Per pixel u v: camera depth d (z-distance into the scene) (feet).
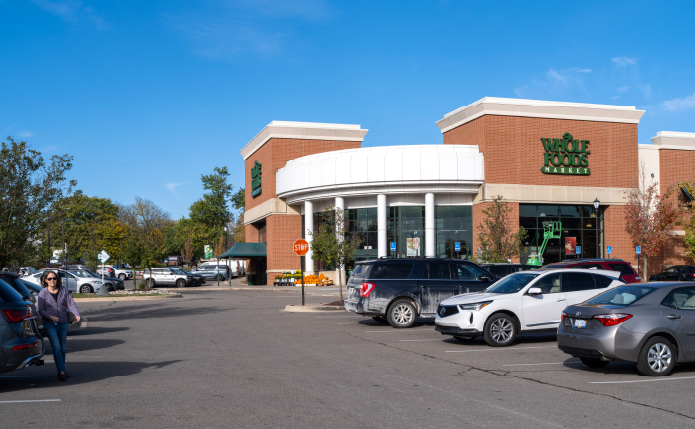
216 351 41.34
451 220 142.82
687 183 145.69
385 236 143.02
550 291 45.03
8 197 57.52
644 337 30.89
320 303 88.17
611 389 28.02
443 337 49.08
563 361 36.68
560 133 140.87
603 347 31.07
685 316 31.65
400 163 139.64
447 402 25.20
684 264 153.17
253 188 186.50
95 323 64.18
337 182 145.07
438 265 57.06
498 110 137.59
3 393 27.61
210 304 92.99
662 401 25.49
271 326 58.23
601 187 142.92
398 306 55.67
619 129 144.66
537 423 21.75
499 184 136.87
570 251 141.28
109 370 33.96
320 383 29.45
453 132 152.46
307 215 157.28
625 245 144.05
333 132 170.40
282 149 168.04
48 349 45.88
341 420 22.18
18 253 58.75
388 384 29.19
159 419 22.41
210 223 296.71
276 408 24.11
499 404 24.82
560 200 139.64
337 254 86.12
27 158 58.59
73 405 24.88
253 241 197.26
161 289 149.18
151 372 33.09
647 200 141.90
